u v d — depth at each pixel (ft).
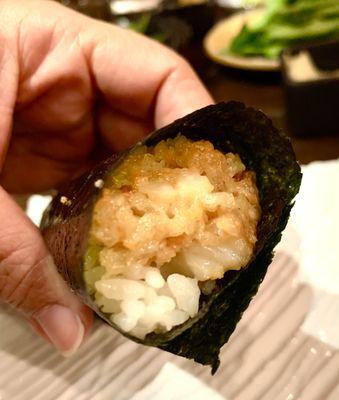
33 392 0.44
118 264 0.34
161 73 0.57
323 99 0.79
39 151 0.68
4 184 0.70
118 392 0.44
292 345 0.45
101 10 1.11
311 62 0.82
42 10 0.57
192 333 0.39
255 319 0.47
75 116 0.63
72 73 0.58
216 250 0.37
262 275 0.41
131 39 0.58
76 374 0.45
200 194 0.36
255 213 0.39
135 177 0.36
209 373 0.44
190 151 0.38
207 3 1.10
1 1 0.58
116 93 0.60
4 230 0.44
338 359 0.43
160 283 0.35
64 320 0.44
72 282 0.37
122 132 0.65
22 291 0.45
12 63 0.55
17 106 0.60
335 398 0.40
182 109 0.56
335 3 0.99
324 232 0.53
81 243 0.34
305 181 0.57
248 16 1.11
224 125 0.39
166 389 0.43
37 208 0.61
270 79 0.97
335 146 0.80
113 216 0.34
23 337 0.48
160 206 0.35
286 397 0.41
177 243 0.36
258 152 0.40
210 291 0.38
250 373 0.43
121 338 0.47
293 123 0.82
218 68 1.04
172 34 1.01
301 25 0.98
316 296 0.48
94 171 0.39
